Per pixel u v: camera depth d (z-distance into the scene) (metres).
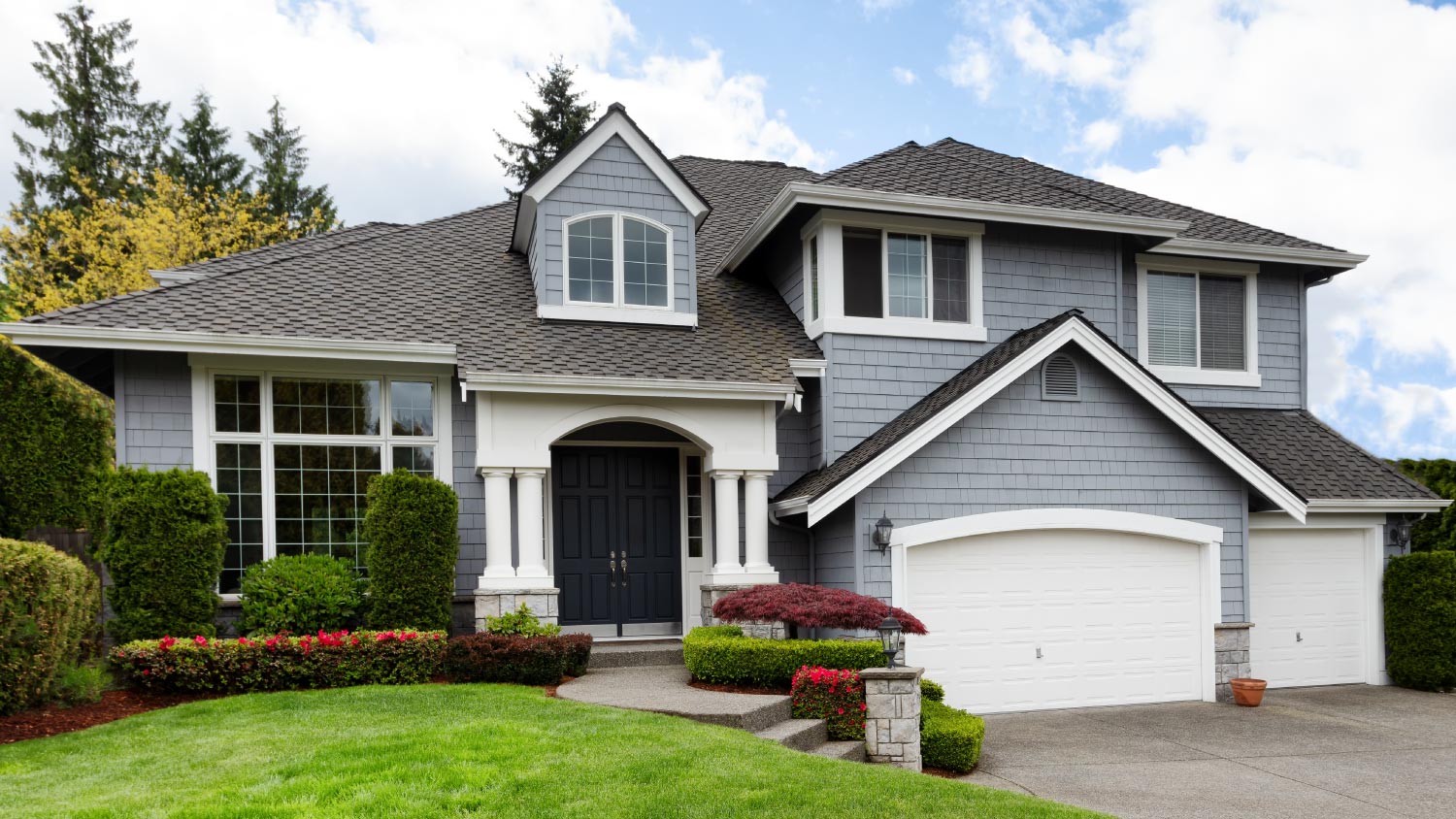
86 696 9.19
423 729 7.68
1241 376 15.73
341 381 12.14
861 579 12.02
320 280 12.98
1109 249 14.72
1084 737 10.90
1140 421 13.23
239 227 32.59
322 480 11.98
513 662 10.28
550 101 36.75
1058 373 12.95
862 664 10.24
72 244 30.95
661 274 13.70
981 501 12.53
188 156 37.31
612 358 12.41
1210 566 13.39
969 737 9.08
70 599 9.11
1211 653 13.27
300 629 10.95
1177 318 15.55
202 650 9.70
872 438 13.34
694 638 10.85
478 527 12.45
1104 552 13.09
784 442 13.80
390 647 10.27
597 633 13.27
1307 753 10.18
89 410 15.34
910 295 13.88
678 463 13.88
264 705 8.93
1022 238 14.34
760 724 8.66
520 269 14.58
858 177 13.71
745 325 14.07
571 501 13.40
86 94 35.34
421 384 12.46
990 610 12.55
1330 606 14.73
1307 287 16.61
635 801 5.98
